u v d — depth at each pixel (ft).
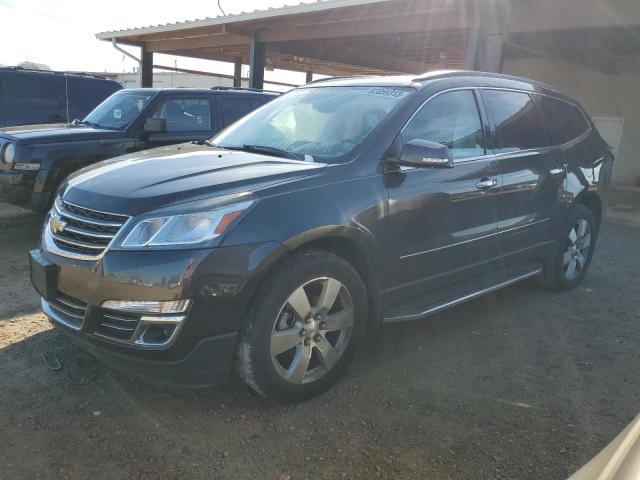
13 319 13.56
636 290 18.02
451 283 13.17
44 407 9.88
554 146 16.12
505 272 14.88
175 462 8.58
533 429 9.75
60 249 9.93
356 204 10.48
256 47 44.32
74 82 34.78
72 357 11.69
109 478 8.17
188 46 52.85
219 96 25.43
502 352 12.89
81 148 21.12
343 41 49.24
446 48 49.06
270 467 8.55
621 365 12.42
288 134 12.82
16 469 8.26
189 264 8.64
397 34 39.17
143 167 10.78
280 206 9.53
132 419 9.65
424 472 8.54
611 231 28.55
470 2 29.96
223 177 9.88
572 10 28.58
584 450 9.17
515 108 14.99
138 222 8.92
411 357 12.44
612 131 49.19
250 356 9.36
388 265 11.34
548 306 16.14
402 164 11.21
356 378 11.37
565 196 16.21
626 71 47.21
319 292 10.25
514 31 30.17
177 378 9.00
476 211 13.12
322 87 14.28
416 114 12.09
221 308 8.91
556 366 12.26
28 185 20.29
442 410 10.27
